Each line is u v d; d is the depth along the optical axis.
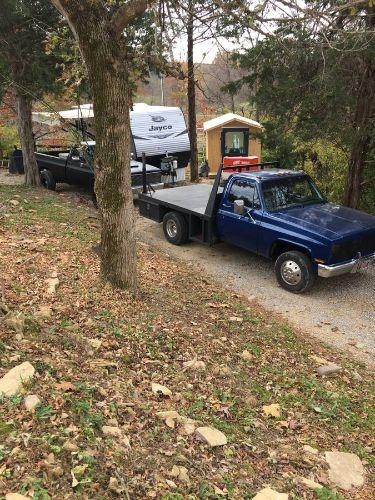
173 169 17.73
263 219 8.91
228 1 5.36
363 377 5.88
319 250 7.96
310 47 9.65
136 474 3.26
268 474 3.68
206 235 10.20
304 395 5.07
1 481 2.82
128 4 5.23
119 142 5.89
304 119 11.25
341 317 7.70
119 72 5.55
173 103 27.75
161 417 4.02
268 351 6.04
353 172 11.48
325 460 3.97
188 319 6.48
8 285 6.14
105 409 3.91
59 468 3.01
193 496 3.17
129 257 6.60
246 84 12.00
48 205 12.39
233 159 14.67
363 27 8.98
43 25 12.36
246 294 8.50
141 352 5.23
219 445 3.83
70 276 6.94
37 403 3.63
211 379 4.99
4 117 22.25
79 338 5.05
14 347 4.54
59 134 19.78
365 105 10.37
